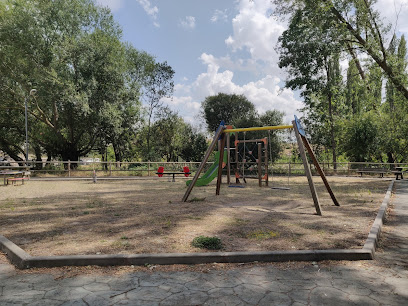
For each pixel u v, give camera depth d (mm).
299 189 13406
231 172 25781
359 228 5695
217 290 3186
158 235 5172
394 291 3172
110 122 27500
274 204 8859
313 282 3393
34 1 25797
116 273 3646
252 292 3141
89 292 3146
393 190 12883
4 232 5484
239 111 47188
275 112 36562
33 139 33000
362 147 26094
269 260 4047
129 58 36531
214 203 9070
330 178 20953
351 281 3426
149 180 19875
